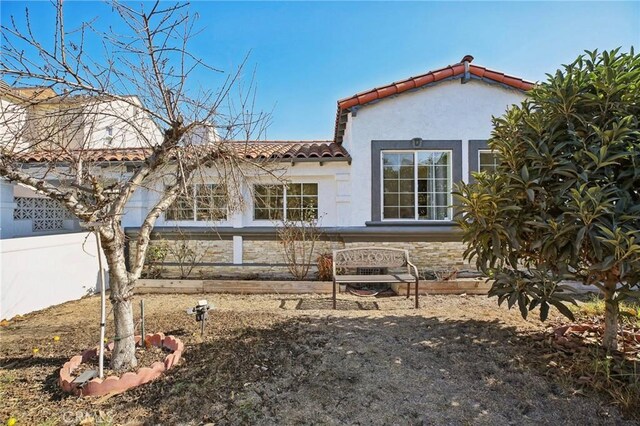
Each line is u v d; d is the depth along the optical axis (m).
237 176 5.65
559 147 4.08
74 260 7.54
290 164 9.38
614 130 3.80
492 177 5.13
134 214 9.45
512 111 5.03
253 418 3.10
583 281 4.27
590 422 3.04
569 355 4.18
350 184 9.43
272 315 6.07
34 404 3.28
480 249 5.09
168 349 4.37
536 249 4.42
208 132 4.64
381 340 4.82
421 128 9.14
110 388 3.45
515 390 3.53
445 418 3.12
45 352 4.52
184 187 4.14
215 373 3.85
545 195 4.27
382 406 3.29
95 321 5.94
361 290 8.20
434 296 7.54
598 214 3.61
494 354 4.32
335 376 3.83
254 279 8.78
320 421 3.07
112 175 7.64
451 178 9.09
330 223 9.80
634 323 4.99
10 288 6.12
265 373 3.87
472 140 9.10
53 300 7.00
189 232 9.30
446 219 9.16
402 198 9.23
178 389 3.51
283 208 9.81
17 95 3.70
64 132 3.91
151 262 9.04
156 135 5.09
